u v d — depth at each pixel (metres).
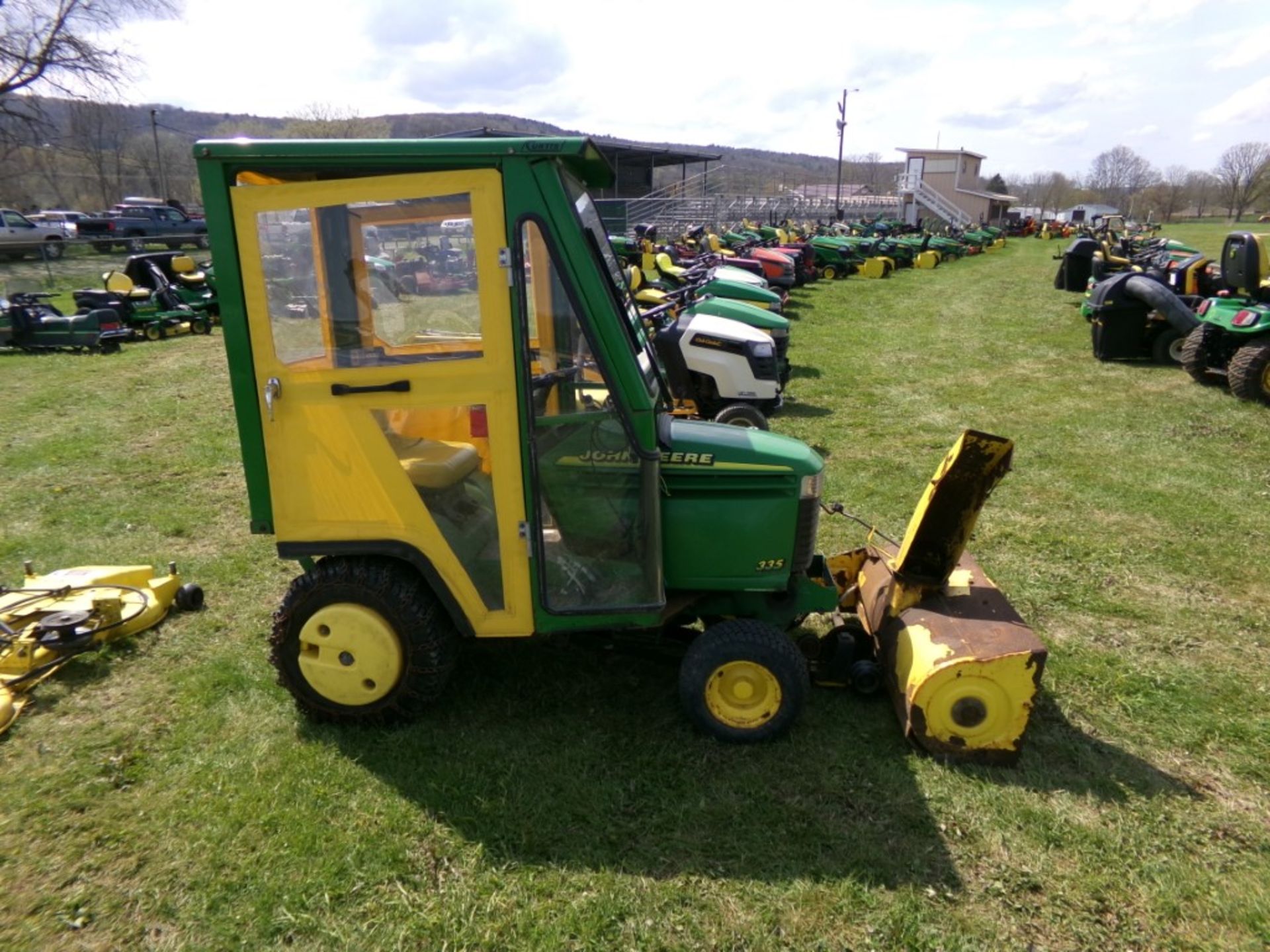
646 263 10.70
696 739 3.27
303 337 2.92
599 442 2.95
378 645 3.14
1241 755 3.27
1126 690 3.68
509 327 2.82
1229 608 4.43
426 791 2.97
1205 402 8.50
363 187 2.76
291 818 2.84
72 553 5.02
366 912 2.50
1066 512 5.68
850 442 7.22
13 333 11.55
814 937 2.43
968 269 23.38
